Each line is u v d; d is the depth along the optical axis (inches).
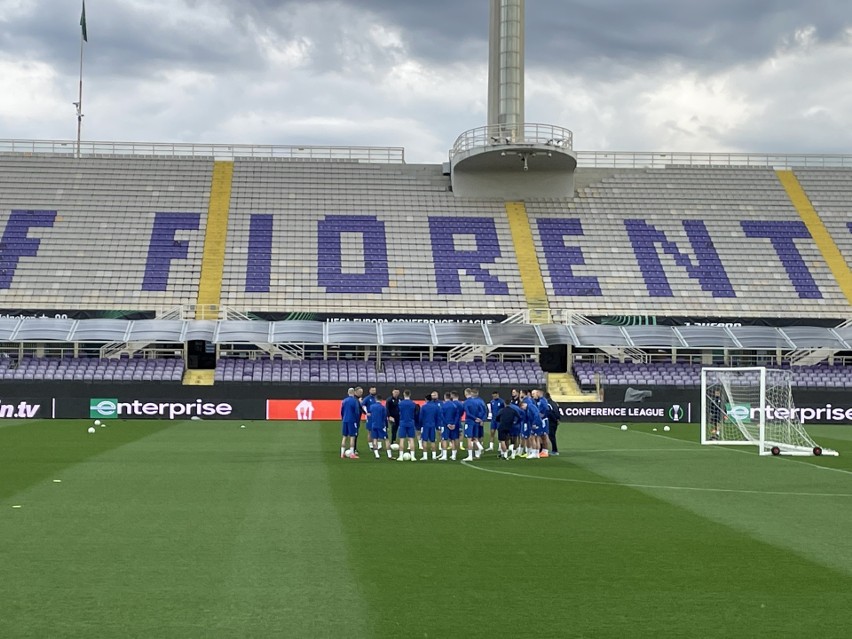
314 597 488.1
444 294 2297.0
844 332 2197.3
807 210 2608.3
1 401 1862.7
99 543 615.5
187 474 974.4
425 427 1160.2
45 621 446.3
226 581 519.5
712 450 1328.7
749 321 2283.5
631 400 1974.7
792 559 585.9
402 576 533.6
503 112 2492.6
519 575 539.2
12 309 2166.6
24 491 843.4
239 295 2250.2
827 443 1492.4
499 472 1031.0
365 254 2386.8
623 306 2295.8
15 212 2404.0
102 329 2075.5
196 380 2075.5
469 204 2571.4
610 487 912.3
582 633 434.9
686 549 613.3
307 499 808.3
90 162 2586.1
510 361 2187.5
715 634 435.8
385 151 2704.2
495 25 2559.1
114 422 1776.6
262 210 2488.9
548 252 2434.8
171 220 2433.6
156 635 426.9
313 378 2063.2
